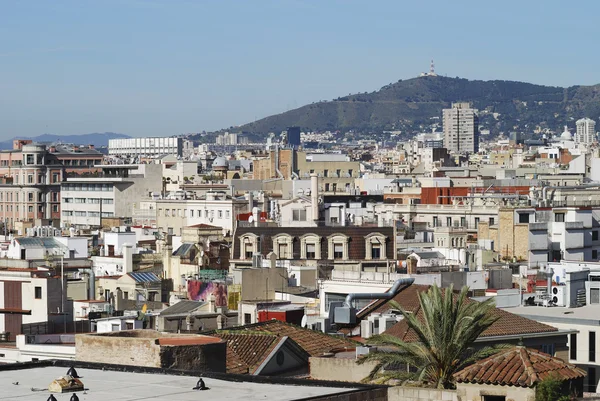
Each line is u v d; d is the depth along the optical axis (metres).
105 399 57.75
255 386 61.56
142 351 75.06
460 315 86.69
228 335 107.25
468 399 74.06
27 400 57.44
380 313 118.94
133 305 190.62
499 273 175.25
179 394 59.09
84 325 156.62
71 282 194.62
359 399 60.81
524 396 73.12
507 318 116.06
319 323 133.12
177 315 155.88
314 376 97.75
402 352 88.06
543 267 195.25
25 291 161.88
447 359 85.25
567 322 122.81
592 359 120.56
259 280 186.50
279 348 104.75
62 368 66.75
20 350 133.75
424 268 179.75
